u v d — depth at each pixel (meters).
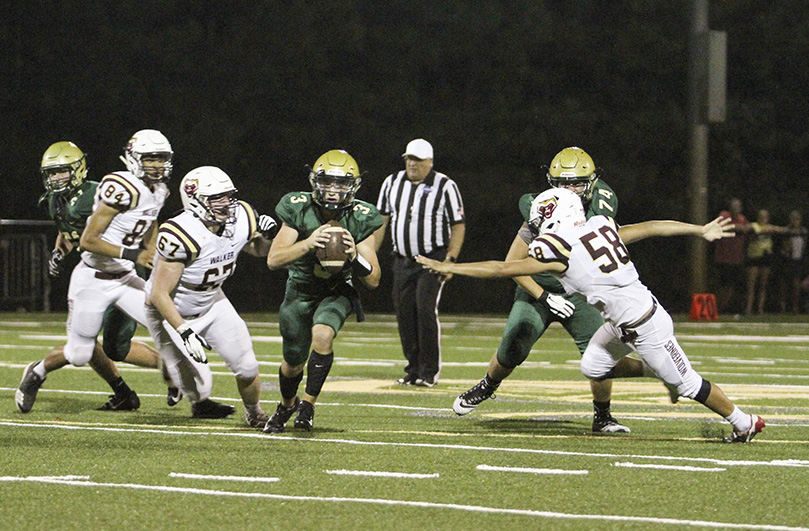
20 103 67.38
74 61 67.56
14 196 66.88
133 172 19.62
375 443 16.36
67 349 19.67
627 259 16.45
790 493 12.82
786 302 61.88
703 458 15.22
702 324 46.81
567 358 32.34
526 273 16.17
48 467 14.22
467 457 15.14
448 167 69.50
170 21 69.81
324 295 17.17
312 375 16.97
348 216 16.98
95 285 19.55
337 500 12.34
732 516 11.69
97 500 12.26
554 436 17.39
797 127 70.44
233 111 69.00
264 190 67.31
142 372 27.39
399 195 25.59
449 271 16.00
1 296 54.97
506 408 21.19
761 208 68.81
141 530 11.00
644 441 16.84
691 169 49.91
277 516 11.58
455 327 46.78
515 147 69.12
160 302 16.56
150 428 17.95
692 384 16.44
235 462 14.66
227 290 60.12
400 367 29.48
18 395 19.78
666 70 69.69
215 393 23.19
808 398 22.83
